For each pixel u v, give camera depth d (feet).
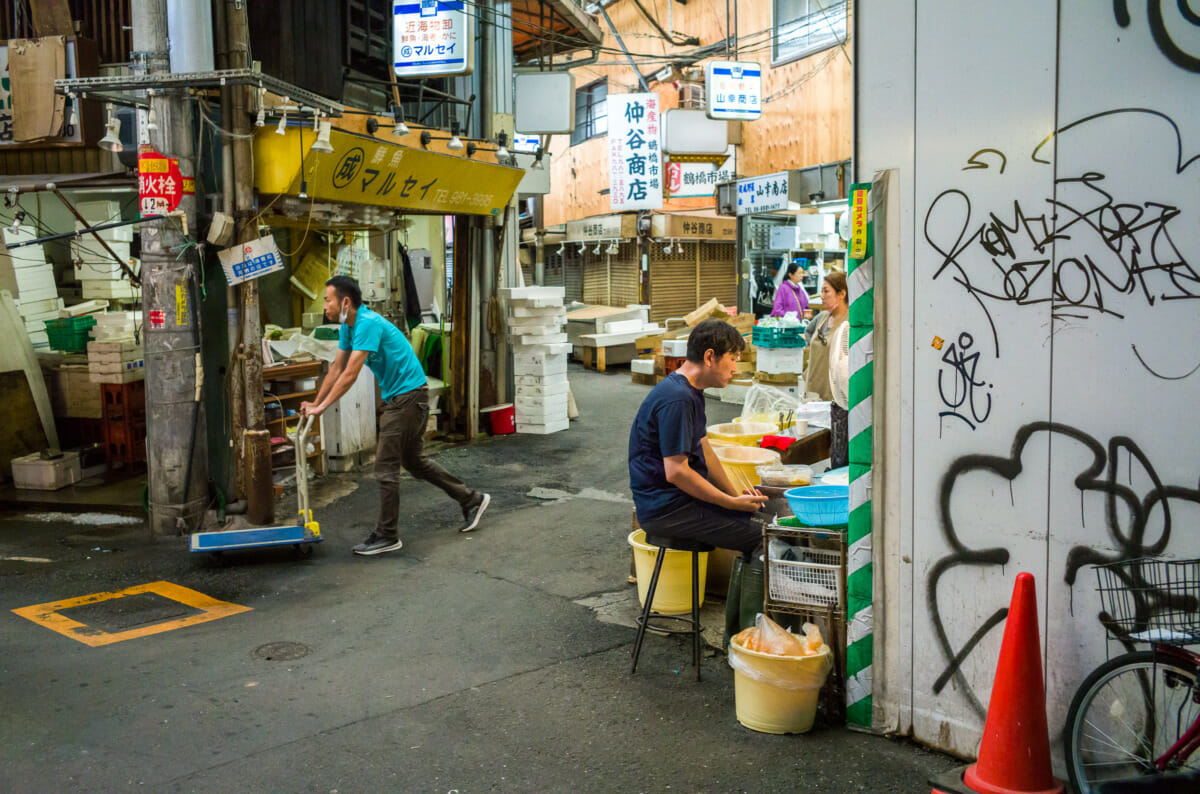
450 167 29.35
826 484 14.80
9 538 22.45
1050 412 10.76
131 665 14.97
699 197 62.13
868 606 12.50
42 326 31.83
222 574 19.80
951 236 11.39
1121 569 10.36
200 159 22.36
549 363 36.11
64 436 30.40
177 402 22.35
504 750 12.28
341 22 30.76
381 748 12.28
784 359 40.40
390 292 40.09
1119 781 10.18
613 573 19.93
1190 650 9.90
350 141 24.09
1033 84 10.65
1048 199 10.61
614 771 11.75
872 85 11.93
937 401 11.67
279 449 26.91
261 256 22.35
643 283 62.18
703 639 16.17
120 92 24.31
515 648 15.80
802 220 59.88
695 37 62.39
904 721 12.45
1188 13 9.55
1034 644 10.44
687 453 14.12
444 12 27.76
